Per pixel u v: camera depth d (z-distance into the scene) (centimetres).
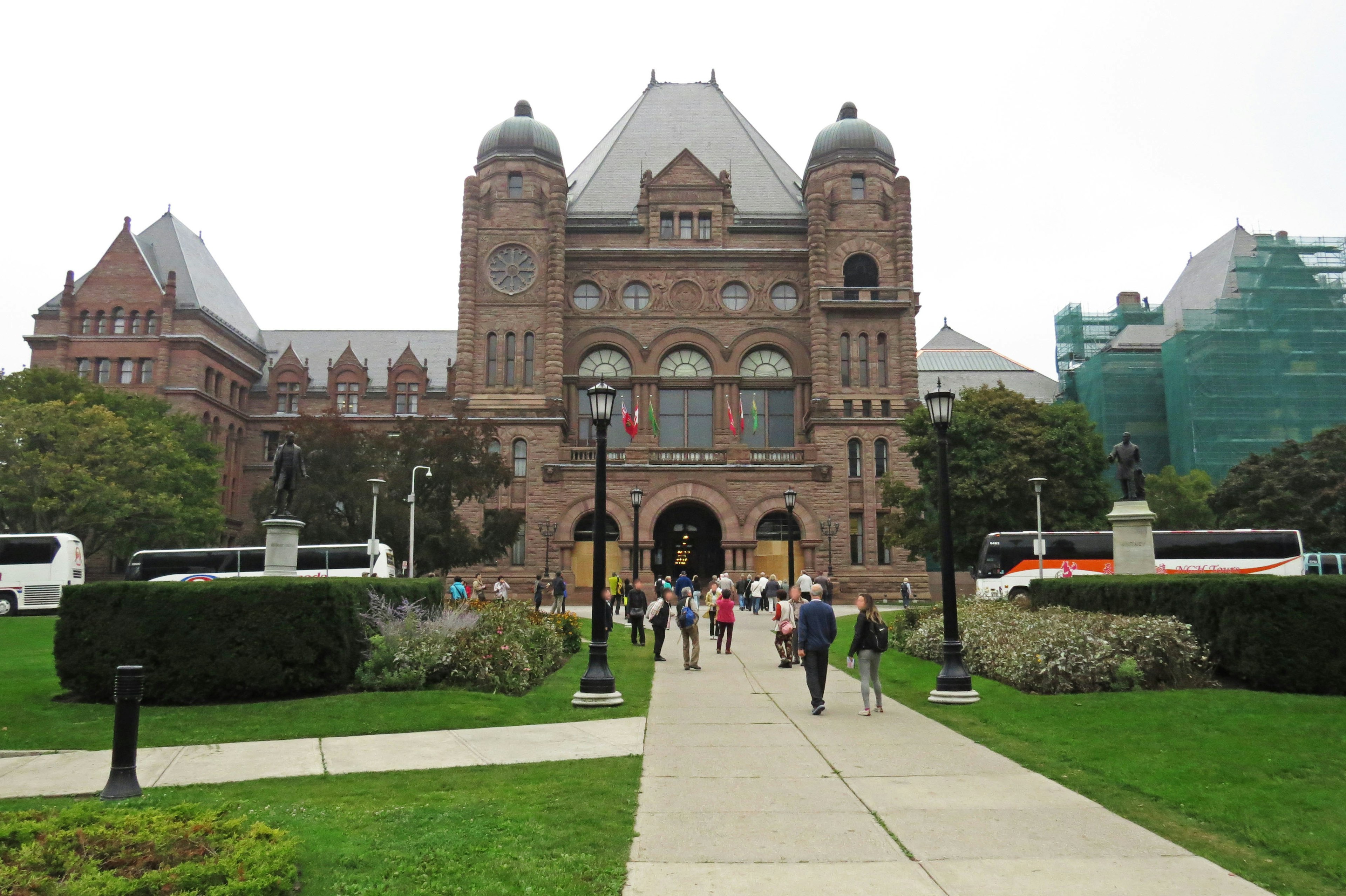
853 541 6438
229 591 1825
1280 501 6412
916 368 6631
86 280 7325
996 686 1978
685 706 1828
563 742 1466
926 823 1002
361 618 2020
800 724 1612
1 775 1266
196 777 1245
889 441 6500
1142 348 9156
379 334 8981
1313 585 1759
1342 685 1708
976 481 5169
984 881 827
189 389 7131
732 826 992
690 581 2897
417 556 5134
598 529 1978
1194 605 1959
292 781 1214
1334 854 888
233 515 7906
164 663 1778
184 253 7719
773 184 7488
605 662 1881
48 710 1711
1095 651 1859
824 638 1745
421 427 5278
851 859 885
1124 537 2778
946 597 1877
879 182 6931
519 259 6781
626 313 6944
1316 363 7906
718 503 6303
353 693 1895
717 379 6875
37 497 5388
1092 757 1302
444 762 1324
